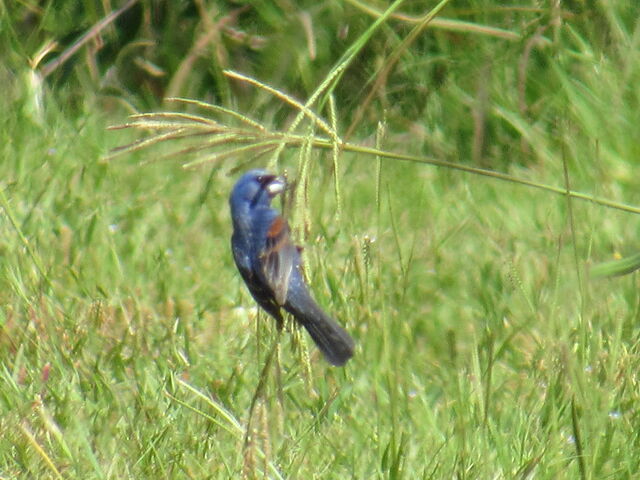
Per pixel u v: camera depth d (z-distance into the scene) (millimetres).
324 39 16156
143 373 9219
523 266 11734
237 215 6621
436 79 15719
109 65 17203
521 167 15102
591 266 6289
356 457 8016
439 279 11539
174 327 10312
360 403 8891
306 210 5777
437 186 14516
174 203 13859
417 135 15633
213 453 7973
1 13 16828
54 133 15633
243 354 9875
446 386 9109
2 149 14938
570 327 9406
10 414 8281
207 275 11750
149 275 11641
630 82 14508
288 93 16391
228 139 5723
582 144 14305
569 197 6398
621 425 8062
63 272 11398
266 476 6363
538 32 15094
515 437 7930
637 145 14125
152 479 7574
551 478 7383
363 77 16062
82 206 13375
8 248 11375
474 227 13055
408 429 8453
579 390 6883
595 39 15117
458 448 7645
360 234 12305
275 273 6172
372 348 9125
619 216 13086
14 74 16594
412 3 15758
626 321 10031
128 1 17062
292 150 14531
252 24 16641
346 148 6598
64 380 8812
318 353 9680
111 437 8125
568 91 14383
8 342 9586
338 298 10219
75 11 17188
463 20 15570
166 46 17125
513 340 10133
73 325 9883
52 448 7895
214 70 16734
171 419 8406
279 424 7281
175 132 5691
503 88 15250
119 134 16016
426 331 10359
